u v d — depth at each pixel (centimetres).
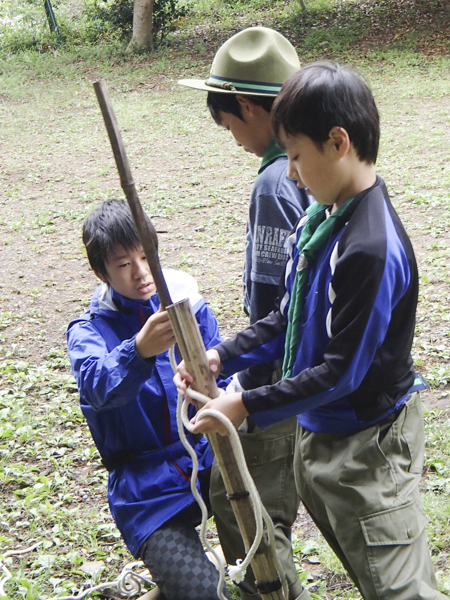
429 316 595
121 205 259
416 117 1314
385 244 191
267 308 260
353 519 205
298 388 194
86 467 432
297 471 226
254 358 238
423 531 208
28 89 1894
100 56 2116
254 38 262
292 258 224
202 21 2400
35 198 1125
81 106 1703
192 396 202
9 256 887
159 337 228
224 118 268
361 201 197
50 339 649
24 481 412
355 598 301
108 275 261
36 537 359
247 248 281
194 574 254
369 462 205
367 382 204
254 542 202
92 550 347
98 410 254
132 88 1816
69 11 2586
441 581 304
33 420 484
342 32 1981
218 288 728
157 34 2220
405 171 1023
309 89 189
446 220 828
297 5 2317
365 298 189
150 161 1256
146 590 316
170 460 274
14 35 2334
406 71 1648
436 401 467
